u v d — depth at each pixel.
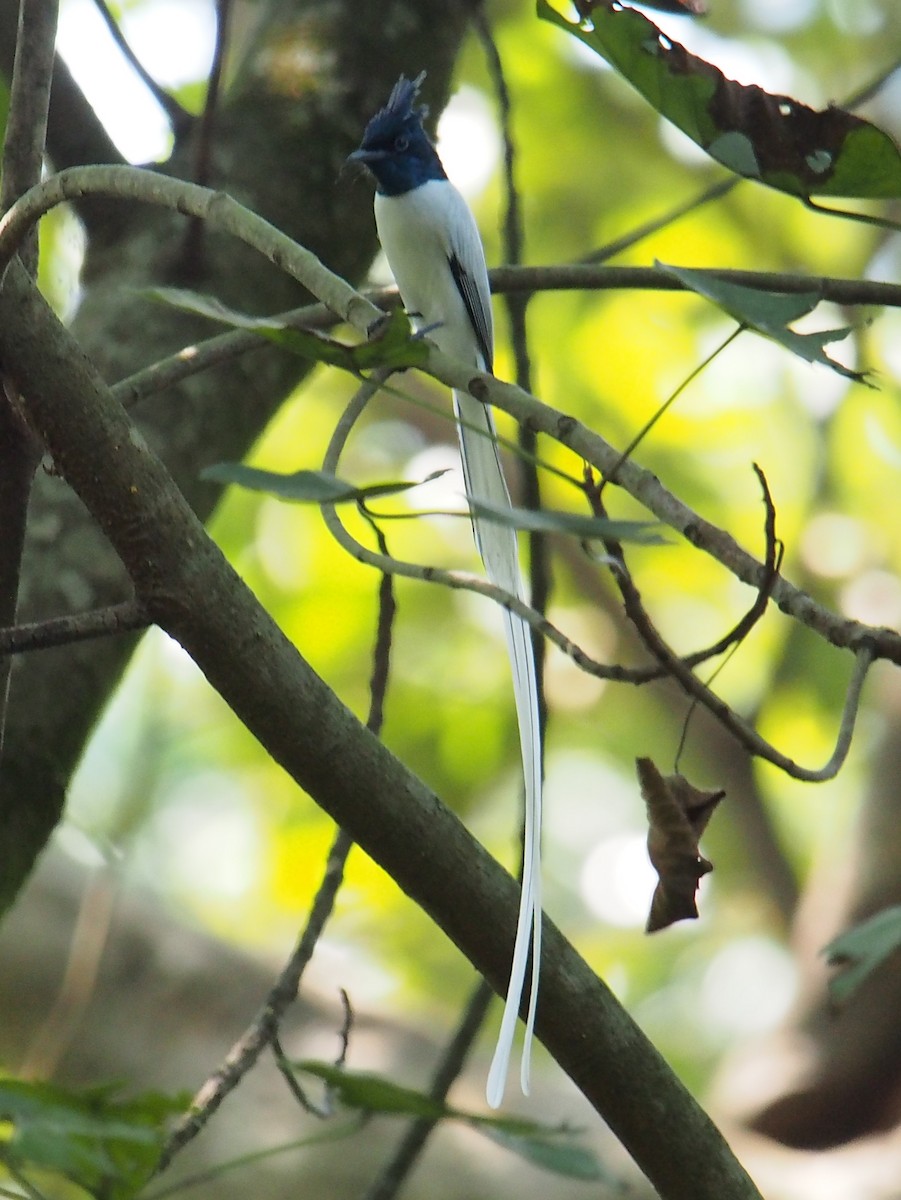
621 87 16.08
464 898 4.74
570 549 16.72
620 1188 5.47
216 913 16.80
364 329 4.45
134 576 4.47
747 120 4.77
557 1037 4.82
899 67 8.30
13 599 4.92
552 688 17.34
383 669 5.74
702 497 16.92
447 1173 8.40
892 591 16.69
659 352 16.53
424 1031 9.95
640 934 18.75
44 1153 4.87
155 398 6.91
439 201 7.85
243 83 8.08
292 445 17.12
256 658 4.51
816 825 18.22
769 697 16.81
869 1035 12.00
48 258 9.04
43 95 4.84
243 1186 8.23
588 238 16.55
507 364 16.20
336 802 4.65
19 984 9.68
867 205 16.12
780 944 17.12
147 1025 9.52
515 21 15.87
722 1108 11.98
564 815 19.41
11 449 4.75
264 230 4.64
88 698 6.40
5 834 6.10
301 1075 9.04
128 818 13.04
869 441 16.94
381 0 8.28
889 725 14.73
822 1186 9.91
